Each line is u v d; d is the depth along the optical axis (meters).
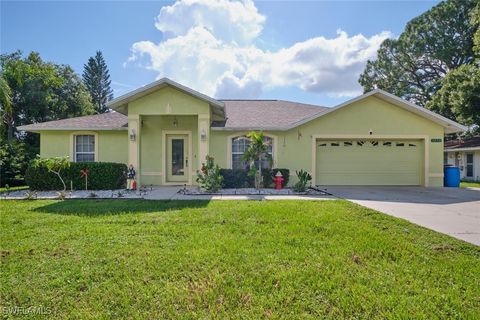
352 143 14.54
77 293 3.21
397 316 2.75
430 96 30.42
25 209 7.75
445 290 3.27
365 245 4.74
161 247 4.60
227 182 13.09
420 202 9.31
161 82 12.13
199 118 12.70
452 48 28.47
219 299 3.08
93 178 12.09
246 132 14.13
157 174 14.60
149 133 14.65
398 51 32.06
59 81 27.98
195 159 14.60
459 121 21.03
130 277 3.57
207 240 4.94
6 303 3.00
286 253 4.33
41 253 4.34
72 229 5.65
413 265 3.97
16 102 25.53
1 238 5.07
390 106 14.29
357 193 11.64
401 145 14.54
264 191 11.91
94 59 48.50
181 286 3.36
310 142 14.31
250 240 4.94
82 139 14.73
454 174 14.16
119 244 4.75
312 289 3.28
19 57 26.73
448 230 5.85
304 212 7.27
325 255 4.27
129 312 2.86
